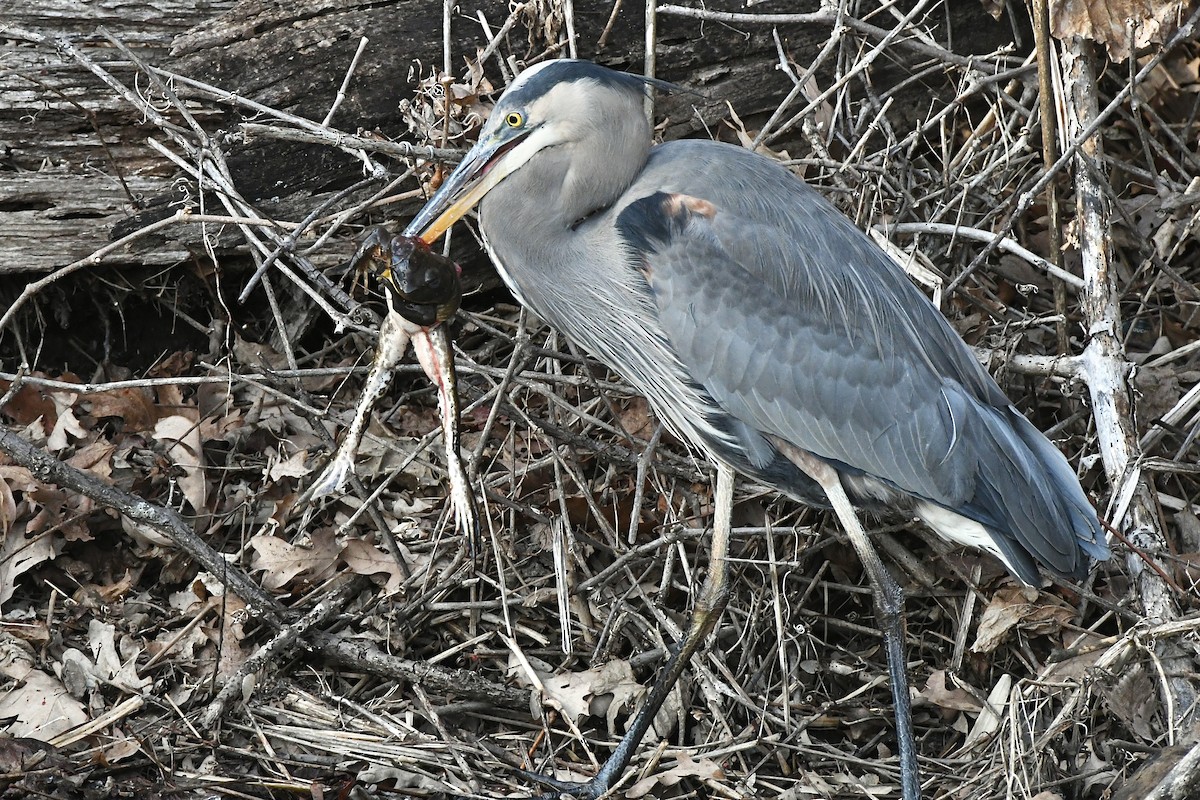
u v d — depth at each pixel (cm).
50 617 854
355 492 968
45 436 964
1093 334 946
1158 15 998
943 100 1155
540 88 816
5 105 980
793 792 821
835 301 830
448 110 966
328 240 1022
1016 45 1128
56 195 988
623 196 847
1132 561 889
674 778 820
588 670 883
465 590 939
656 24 1064
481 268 1068
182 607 892
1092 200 998
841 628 973
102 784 747
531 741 855
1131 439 910
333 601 888
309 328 1071
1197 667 844
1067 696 857
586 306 853
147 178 1009
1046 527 845
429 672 853
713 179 840
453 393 715
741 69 1093
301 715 828
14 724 787
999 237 980
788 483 888
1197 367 1058
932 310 888
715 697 877
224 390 1038
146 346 1077
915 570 966
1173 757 745
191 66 1020
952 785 839
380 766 796
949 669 912
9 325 1017
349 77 1009
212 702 820
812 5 1098
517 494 977
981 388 889
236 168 1006
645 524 973
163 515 858
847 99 1115
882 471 842
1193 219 1050
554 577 934
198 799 753
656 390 873
